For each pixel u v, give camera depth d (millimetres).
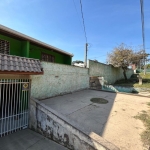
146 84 14781
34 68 4301
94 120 4172
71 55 10906
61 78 7383
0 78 3562
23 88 4137
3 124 3744
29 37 6383
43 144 3176
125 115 4750
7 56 3797
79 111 4973
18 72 3641
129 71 23531
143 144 2848
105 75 14750
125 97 8125
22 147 3037
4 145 3104
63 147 3000
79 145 2633
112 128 3623
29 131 3930
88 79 10930
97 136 2438
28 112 4227
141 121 4184
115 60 16359
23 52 6566
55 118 3209
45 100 6012
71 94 8078
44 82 6051
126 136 3189
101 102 6605
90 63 11281
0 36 5734
